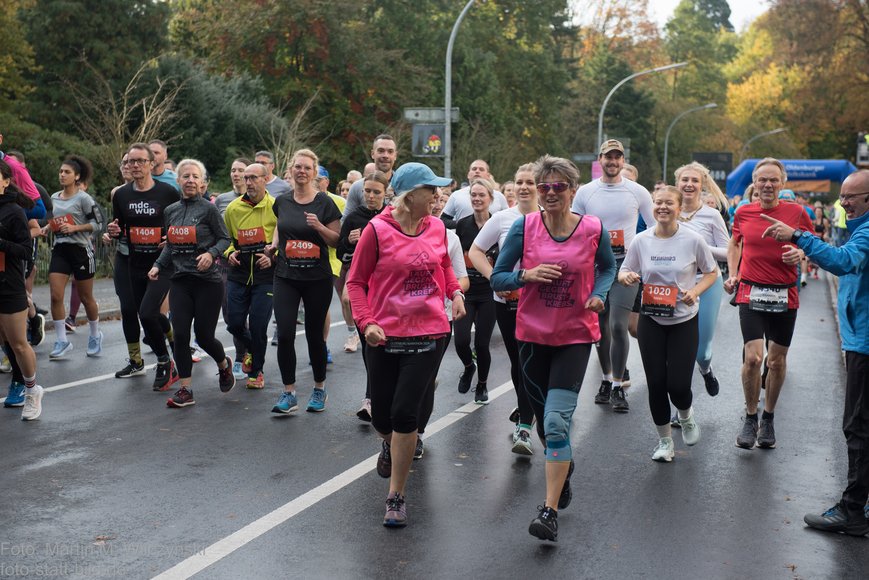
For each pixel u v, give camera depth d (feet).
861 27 165.89
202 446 23.63
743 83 277.85
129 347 32.32
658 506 19.74
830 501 20.29
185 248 27.73
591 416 28.07
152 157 30.71
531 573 15.97
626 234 29.25
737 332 47.70
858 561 16.92
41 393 26.21
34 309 35.88
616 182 29.43
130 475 21.09
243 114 99.50
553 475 17.49
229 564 16.08
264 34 113.80
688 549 17.28
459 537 17.63
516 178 25.23
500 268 18.90
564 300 18.42
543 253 18.48
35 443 23.63
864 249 17.95
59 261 35.58
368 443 24.16
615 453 23.91
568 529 18.24
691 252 22.94
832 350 42.65
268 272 30.32
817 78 170.50
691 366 22.88
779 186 24.68
